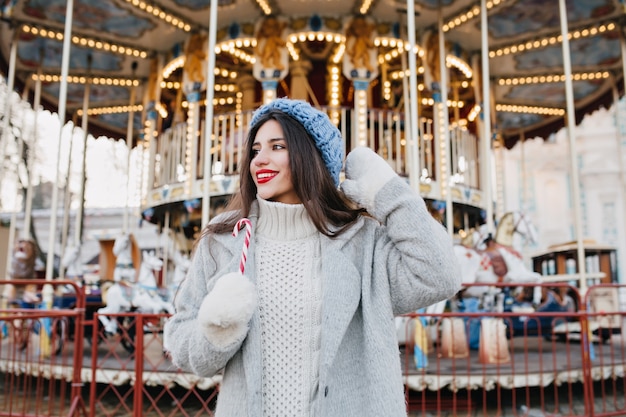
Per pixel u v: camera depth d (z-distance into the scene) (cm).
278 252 163
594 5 961
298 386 149
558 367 613
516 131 1595
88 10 969
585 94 1347
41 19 1000
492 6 929
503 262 748
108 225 2447
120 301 768
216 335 140
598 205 2209
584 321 526
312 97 1030
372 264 161
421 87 1189
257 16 984
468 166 1062
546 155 2305
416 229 152
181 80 1244
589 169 2222
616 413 533
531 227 808
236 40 995
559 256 1141
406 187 160
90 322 501
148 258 805
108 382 581
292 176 164
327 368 143
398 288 157
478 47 1115
